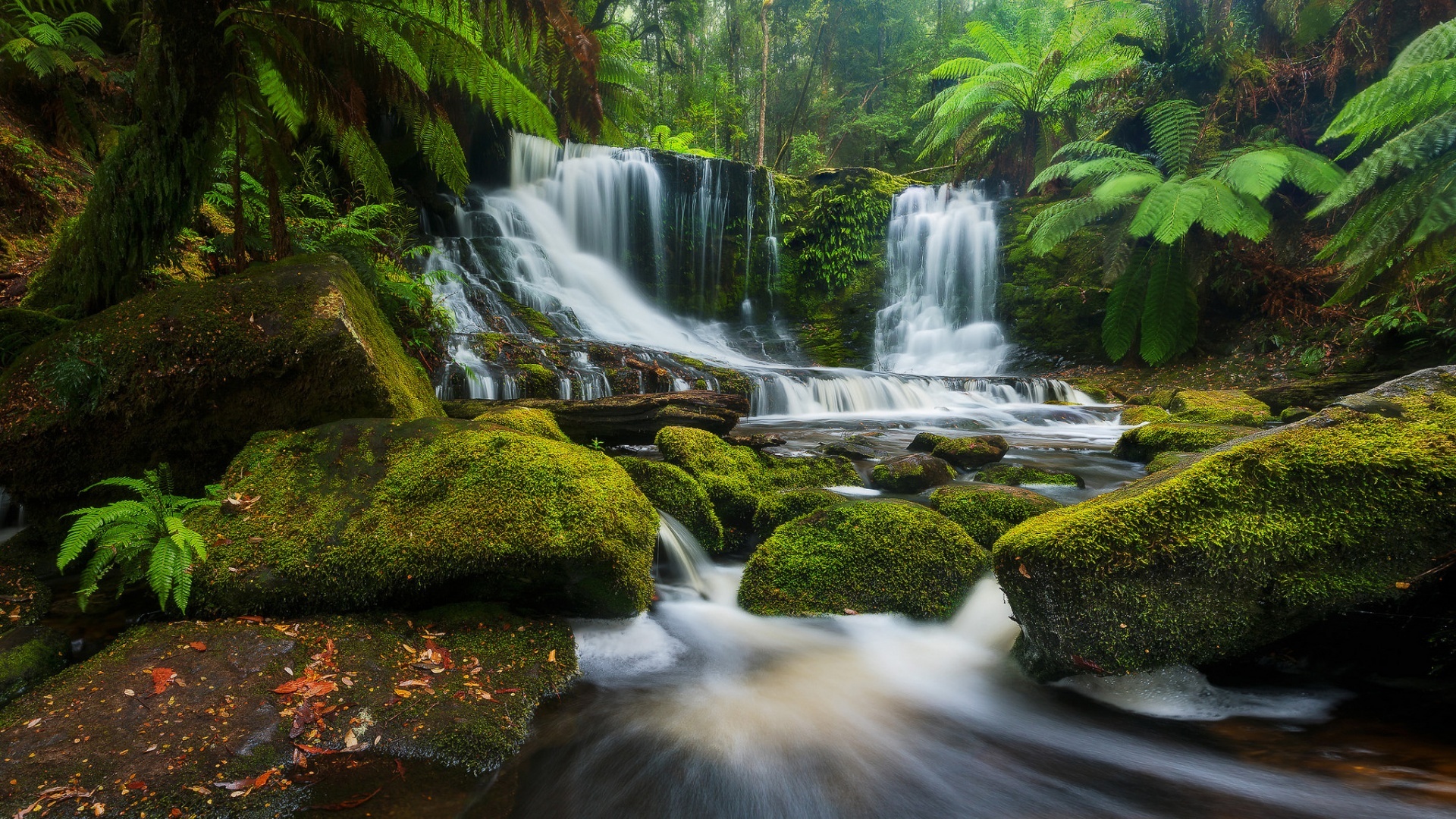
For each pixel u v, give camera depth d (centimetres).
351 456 299
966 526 368
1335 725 217
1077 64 1373
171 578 231
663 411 554
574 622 282
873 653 285
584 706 235
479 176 1312
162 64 352
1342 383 822
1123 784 203
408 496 275
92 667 206
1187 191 982
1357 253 617
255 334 326
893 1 2684
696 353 1214
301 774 179
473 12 360
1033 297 1349
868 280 1530
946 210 1495
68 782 164
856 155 2678
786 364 1394
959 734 232
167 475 279
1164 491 232
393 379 367
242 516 270
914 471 476
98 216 372
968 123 1622
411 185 1152
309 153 721
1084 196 1273
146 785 166
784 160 2655
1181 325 1087
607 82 1211
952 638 296
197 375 319
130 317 330
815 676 268
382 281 521
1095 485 509
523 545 254
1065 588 228
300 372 330
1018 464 575
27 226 587
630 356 811
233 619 239
